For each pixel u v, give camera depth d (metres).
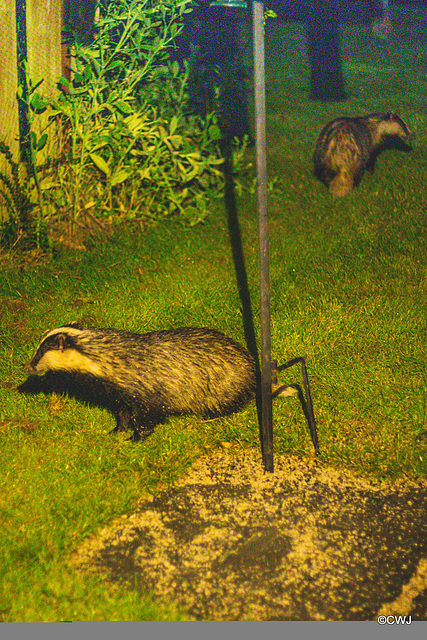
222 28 13.08
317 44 15.12
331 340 5.85
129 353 4.67
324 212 8.45
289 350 5.71
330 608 3.41
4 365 5.48
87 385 4.70
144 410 4.68
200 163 7.97
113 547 3.74
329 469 4.44
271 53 14.38
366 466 4.47
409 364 5.52
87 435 4.70
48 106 7.12
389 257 7.30
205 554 3.72
